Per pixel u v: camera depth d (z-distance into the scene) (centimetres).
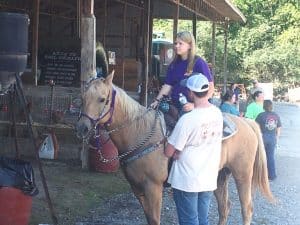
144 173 569
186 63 587
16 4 1617
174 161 525
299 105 3453
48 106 1096
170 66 602
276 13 4097
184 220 520
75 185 897
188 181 511
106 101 558
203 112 510
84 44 975
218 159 526
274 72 4162
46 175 944
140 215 775
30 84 1268
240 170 634
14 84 670
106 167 988
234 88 2155
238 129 631
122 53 1911
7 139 1056
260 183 659
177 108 587
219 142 524
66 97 1093
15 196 589
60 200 805
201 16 2278
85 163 1012
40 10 1769
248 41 4134
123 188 913
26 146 1059
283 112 2795
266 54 4084
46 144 1052
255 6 4081
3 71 641
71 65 1317
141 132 572
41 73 1329
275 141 1098
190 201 516
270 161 1097
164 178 569
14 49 635
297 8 4059
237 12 2330
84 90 565
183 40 580
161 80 2172
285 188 1022
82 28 977
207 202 538
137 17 2055
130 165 575
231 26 3872
